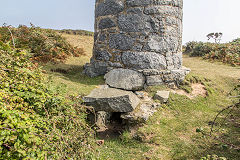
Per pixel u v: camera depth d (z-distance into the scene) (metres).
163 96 4.62
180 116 4.32
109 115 4.32
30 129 1.84
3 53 2.75
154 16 5.09
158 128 3.74
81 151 2.42
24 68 2.67
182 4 5.81
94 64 5.89
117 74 5.18
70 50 9.23
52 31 9.75
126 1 5.19
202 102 5.03
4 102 2.02
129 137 3.55
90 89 4.58
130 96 3.91
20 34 7.52
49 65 6.75
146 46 5.13
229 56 10.95
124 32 5.24
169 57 5.34
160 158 2.97
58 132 2.27
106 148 3.25
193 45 16.17
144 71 5.06
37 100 2.44
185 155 2.98
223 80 6.94
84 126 2.82
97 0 5.88
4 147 1.75
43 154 1.90
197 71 7.70
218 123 4.04
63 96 2.97
